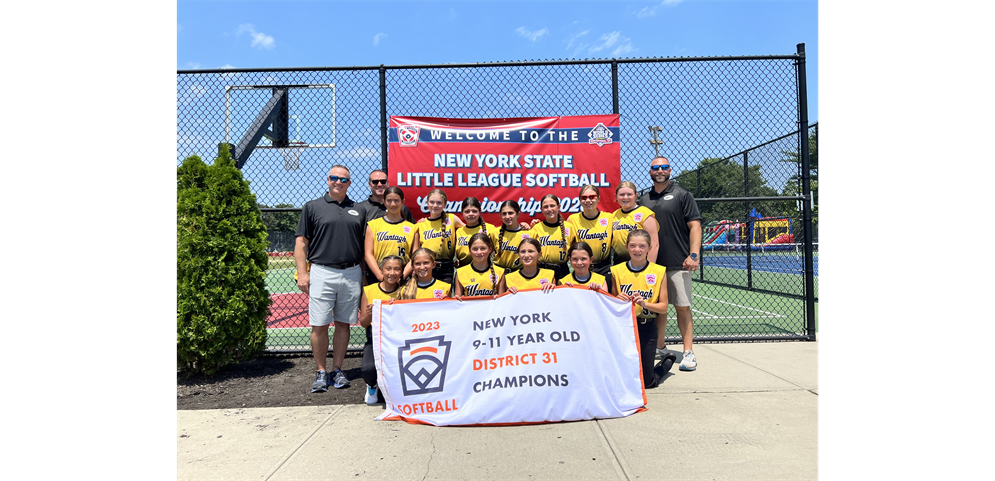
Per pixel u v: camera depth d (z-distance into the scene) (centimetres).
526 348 375
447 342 379
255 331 480
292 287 1608
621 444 312
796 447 301
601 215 481
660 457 292
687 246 498
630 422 349
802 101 582
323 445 322
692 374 463
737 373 463
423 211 553
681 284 486
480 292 429
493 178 555
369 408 397
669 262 493
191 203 459
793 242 1149
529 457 297
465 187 554
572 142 559
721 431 328
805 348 562
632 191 477
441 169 553
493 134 555
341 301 449
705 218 1324
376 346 382
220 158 495
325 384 440
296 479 275
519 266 461
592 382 366
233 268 468
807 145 588
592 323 385
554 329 380
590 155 559
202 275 455
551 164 558
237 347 474
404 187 552
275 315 984
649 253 474
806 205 598
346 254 445
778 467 275
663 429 334
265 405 406
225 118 568
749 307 966
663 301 427
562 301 388
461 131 554
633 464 284
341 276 445
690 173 1259
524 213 556
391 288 415
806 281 603
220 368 496
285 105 570
